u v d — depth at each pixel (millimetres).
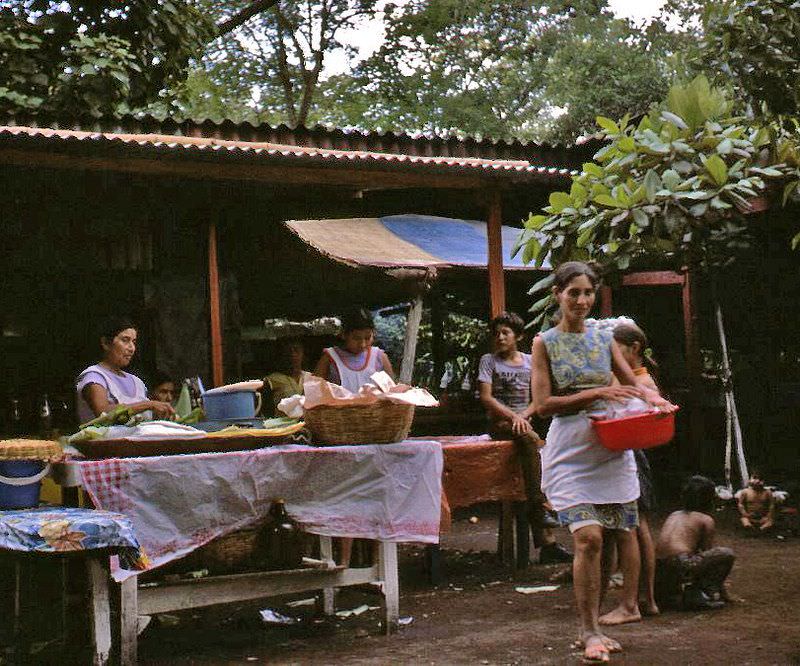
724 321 12703
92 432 4809
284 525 5109
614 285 7512
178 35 13453
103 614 4578
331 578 5336
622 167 7352
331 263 10367
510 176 8992
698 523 5824
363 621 5762
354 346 6660
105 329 5625
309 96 27750
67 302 8805
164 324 8977
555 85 28188
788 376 12516
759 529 8422
